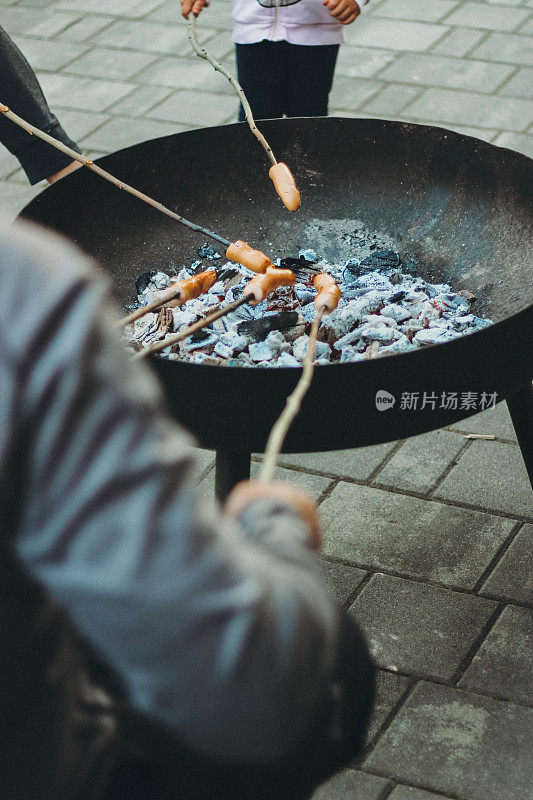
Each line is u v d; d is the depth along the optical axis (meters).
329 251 2.46
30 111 3.10
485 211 2.26
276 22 2.97
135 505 0.58
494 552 2.28
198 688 0.61
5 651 0.69
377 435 1.65
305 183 2.48
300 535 0.76
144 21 5.18
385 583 2.21
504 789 1.74
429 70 4.57
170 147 2.36
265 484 0.84
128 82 4.60
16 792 0.75
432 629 2.08
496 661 2.00
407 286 2.29
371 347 2.11
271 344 2.10
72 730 0.79
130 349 2.11
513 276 2.13
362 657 0.99
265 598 0.62
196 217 2.45
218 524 0.62
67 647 0.77
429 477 2.53
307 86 3.13
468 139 2.23
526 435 2.11
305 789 0.96
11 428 0.57
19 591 0.68
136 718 0.87
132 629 0.59
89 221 2.26
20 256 0.59
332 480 2.54
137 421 0.59
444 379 1.61
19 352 0.57
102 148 4.09
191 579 0.58
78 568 0.58
